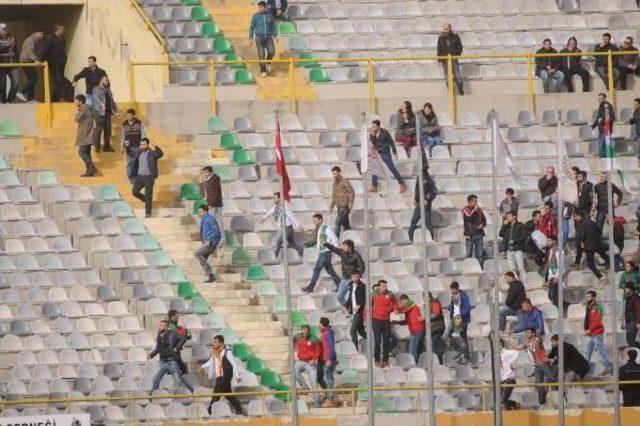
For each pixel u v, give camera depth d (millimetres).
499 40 166625
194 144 150500
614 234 140375
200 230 140000
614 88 157625
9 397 127000
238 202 145625
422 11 168000
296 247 140625
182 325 133375
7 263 136625
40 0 163750
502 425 122562
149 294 135750
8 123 146875
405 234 143000
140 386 127812
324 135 151000
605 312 138375
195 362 130500
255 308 136500
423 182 135250
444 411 126500
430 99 155375
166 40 160625
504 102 155375
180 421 123375
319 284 138250
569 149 152500
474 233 140625
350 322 134625
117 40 161000
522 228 139750
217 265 140000
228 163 148875
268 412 125312
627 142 152875
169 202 144750
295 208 145750
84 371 129125
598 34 168000
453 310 131375
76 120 143875
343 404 127688
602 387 129875
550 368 127688
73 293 134625
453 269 140250
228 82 156000
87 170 144125
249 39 164375
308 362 127125
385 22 166625
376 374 129625
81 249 138750
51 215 140875
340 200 141750
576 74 158125
